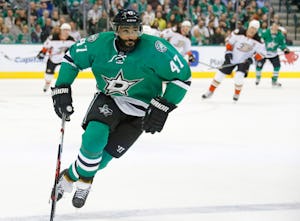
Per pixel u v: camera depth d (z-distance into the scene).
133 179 6.17
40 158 7.17
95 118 4.51
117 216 4.83
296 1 22.36
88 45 4.43
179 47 15.34
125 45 4.32
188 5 19.91
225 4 20.30
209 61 19.59
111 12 19.39
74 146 7.99
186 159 7.29
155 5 19.72
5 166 6.70
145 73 4.41
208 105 12.95
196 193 5.63
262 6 20.78
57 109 4.57
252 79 19.73
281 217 4.82
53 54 14.22
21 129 9.37
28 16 18.28
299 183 6.11
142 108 4.64
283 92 16.00
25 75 17.95
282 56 20.28
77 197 4.72
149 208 5.09
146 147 8.03
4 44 17.66
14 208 5.00
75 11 19.14
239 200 5.38
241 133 9.40
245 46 13.34
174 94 4.40
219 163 7.09
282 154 7.75
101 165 4.87
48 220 4.65
